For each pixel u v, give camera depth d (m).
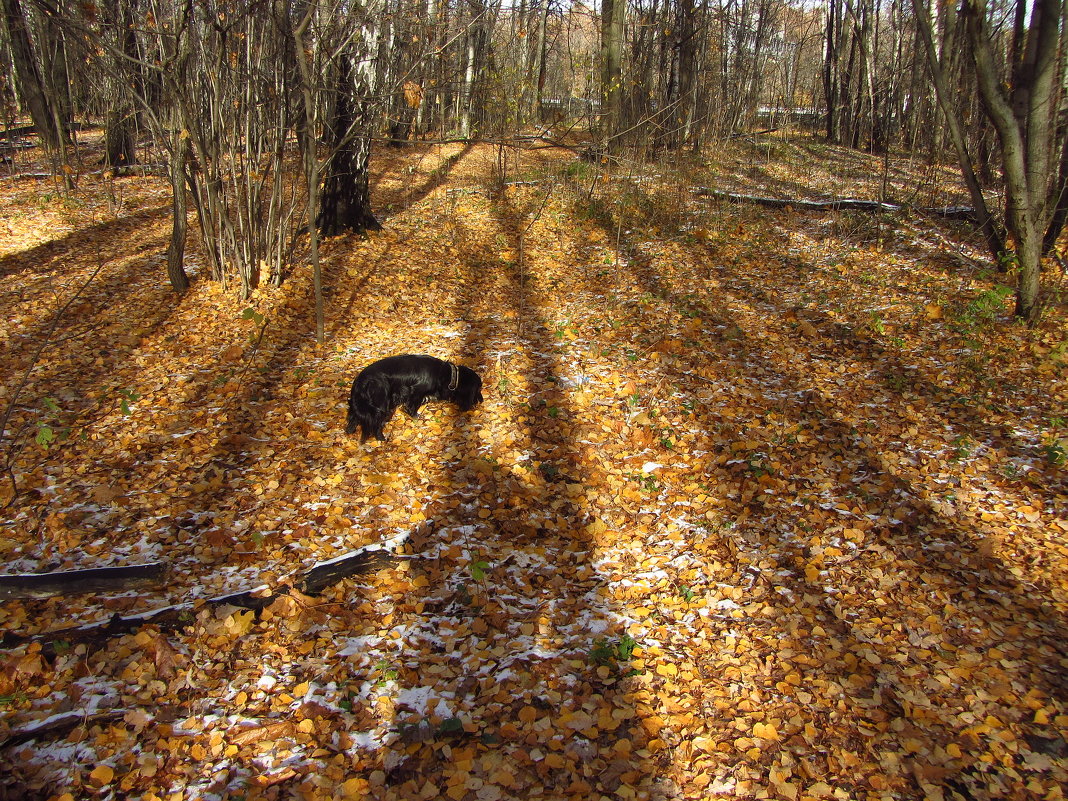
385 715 3.42
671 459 5.73
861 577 4.40
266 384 6.70
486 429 6.09
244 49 8.19
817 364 7.30
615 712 3.45
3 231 11.41
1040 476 5.24
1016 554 4.51
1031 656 3.73
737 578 4.43
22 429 5.37
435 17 9.73
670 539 4.82
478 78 16.89
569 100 21.31
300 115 9.08
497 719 3.43
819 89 37.28
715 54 22.38
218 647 3.74
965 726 3.35
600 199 14.48
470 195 15.53
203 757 3.15
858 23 24.22
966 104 14.20
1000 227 9.78
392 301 9.02
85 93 17.59
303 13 8.30
